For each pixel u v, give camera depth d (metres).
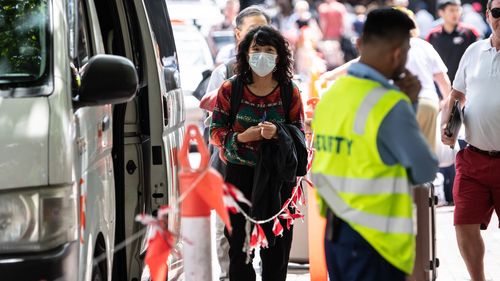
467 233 15.17
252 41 13.02
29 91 9.93
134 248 13.55
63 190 9.77
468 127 14.98
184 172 9.57
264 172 13.06
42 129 9.70
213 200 9.52
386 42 9.48
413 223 9.36
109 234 11.89
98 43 12.19
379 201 9.23
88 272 10.70
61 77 10.12
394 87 9.34
